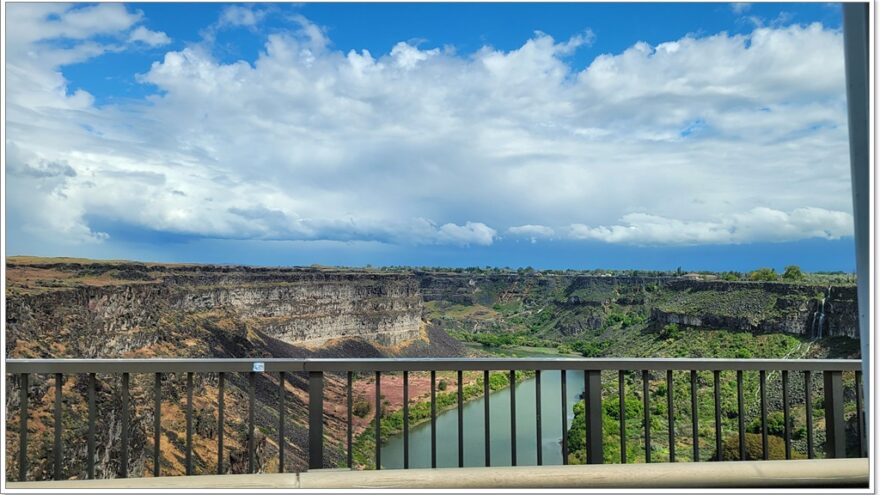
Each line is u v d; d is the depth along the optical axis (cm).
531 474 281
